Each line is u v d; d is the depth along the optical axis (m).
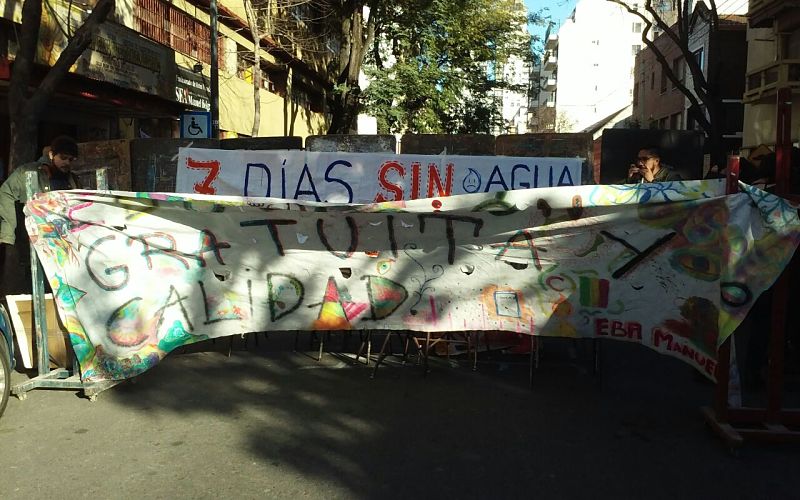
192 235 5.46
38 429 4.66
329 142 7.84
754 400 5.43
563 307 5.23
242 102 20.73
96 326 5.34
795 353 6.06
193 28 17.50
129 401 5.25
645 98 41.97
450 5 22.73
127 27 12.91
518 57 29.44
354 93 21.67
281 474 3.94
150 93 13.81
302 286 5.55
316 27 28.64
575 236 5.10
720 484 3.85
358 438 4.48
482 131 27.92
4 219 6.55
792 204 4.41
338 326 5.57
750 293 4.35
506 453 4.25
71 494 3.70
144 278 5.43
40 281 5.53
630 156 7.60
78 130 13.76
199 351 6.72
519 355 6.50
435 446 4.36
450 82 23.97
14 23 10.23
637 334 5.08
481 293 5.38
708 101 20.19
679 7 20.12
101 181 5.73
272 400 5.25
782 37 21.05
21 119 8.46
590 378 5.87
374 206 5.23
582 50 72.75
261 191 7.67
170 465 4.06
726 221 4.43
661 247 4.94
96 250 5.34
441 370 6.07
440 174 7.43
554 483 3.84
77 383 5.42
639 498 3.68
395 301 5.50
